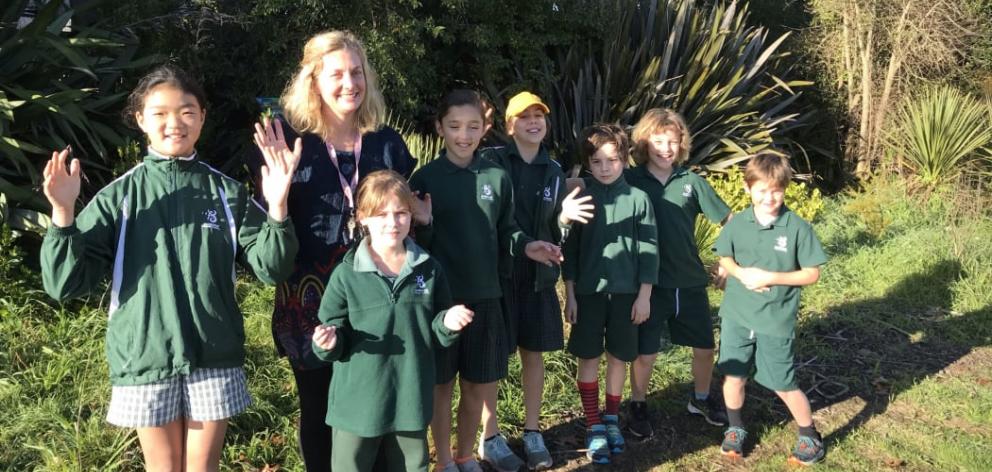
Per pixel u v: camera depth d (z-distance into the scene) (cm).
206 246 244
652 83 855
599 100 851
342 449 271
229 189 253
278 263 246
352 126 285
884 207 884
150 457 244
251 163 277
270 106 534
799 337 536
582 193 369
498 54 868
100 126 551
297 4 704
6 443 337
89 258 234
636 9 952
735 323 373
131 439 335
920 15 975
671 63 908
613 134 360
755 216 371
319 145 277
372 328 266
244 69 750
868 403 443
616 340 369
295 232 274
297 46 734
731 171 829
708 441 395
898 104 998
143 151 566
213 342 244
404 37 757
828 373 484
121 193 242
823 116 1062
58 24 571
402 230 268
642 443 389
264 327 466
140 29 698
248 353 429
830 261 693
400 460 279
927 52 987
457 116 309
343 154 281
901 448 388
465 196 312
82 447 329
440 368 308
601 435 367
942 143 927
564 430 396
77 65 518
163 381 238
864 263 687
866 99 1009
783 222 365
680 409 426
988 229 777
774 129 968
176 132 243
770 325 365
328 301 265
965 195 868
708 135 886
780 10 1241
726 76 929
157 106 240
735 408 379
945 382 468
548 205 349
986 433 406
